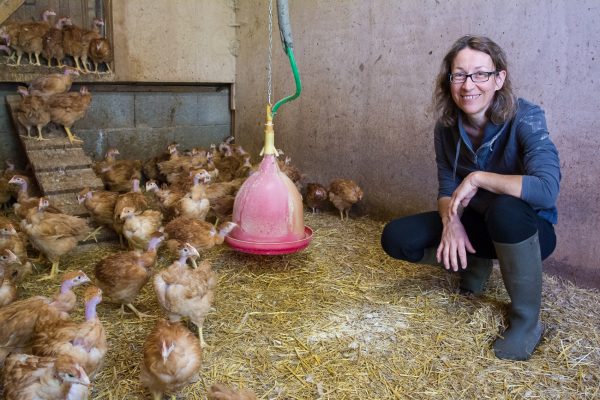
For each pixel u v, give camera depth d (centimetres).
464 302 387
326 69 647
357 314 371
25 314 305
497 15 470
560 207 441
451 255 327
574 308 389
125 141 742
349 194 583
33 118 561
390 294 403
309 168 697
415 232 369
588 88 414
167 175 671
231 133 837
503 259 318
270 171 425
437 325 355
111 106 720
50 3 673
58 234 419
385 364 313
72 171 550
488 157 341
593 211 422
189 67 758
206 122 812
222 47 781
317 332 347
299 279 432
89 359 279
